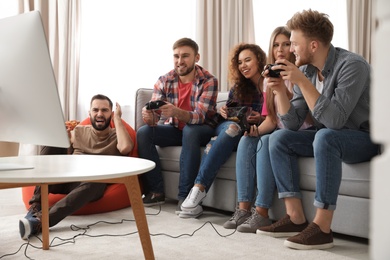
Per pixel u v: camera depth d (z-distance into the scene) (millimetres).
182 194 2713
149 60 4395
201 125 2814
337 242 2061
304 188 2170
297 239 1916
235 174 2514
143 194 3080
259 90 2717
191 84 3012
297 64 2070
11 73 1294
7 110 1334
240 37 4879
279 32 2531
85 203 2281
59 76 4004
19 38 1262
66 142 1271
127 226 2299
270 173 2207
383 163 244
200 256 1797
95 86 4168
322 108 1919
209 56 4715
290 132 2131
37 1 3926
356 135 1952
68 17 4012
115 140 2783
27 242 1987
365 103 2018
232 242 2014
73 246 1930
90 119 2764
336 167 1912
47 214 1875
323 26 1990
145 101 3252
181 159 2742
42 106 1264
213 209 2828
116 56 4242
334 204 1925
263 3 5062
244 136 2369
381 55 247
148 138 2887
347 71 1968
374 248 247
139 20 4340
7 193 3299
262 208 2232
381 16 252
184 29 4598
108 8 4207
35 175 1195
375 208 248
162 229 2250
